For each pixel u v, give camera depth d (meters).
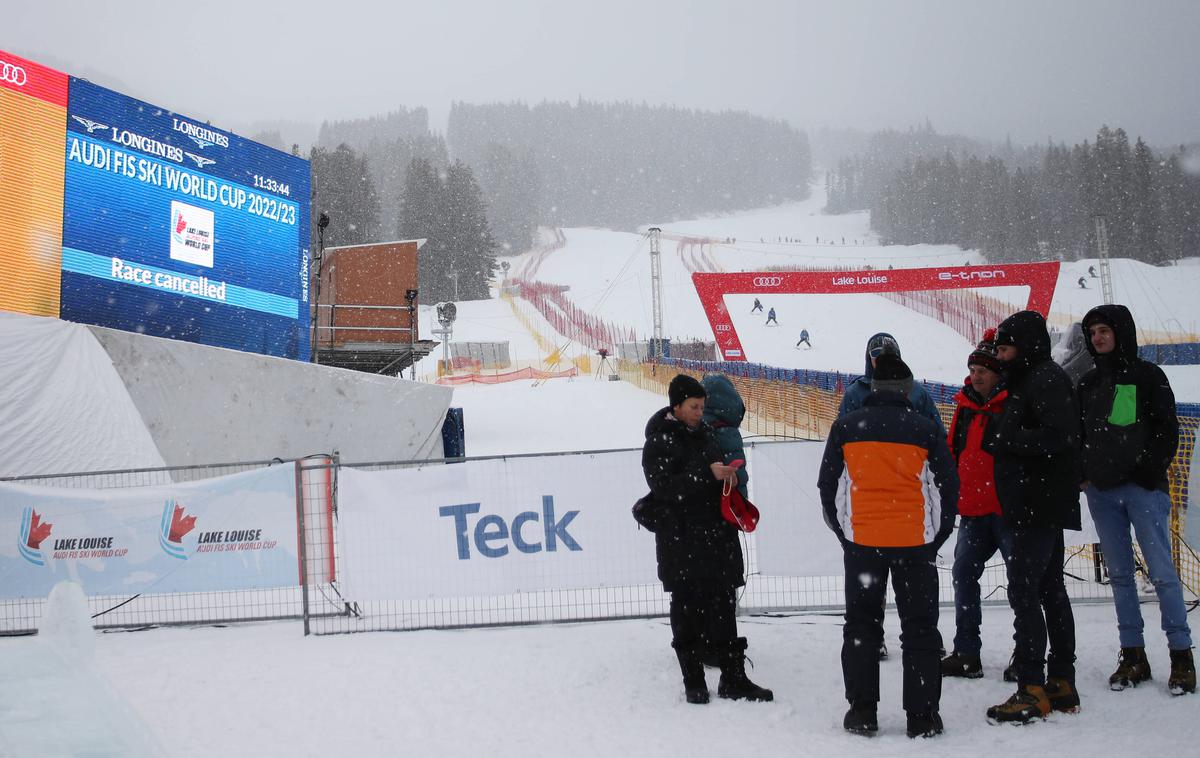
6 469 11.20
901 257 142.38
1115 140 123.50
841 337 58.44
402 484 6.84
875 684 4.16
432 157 185.12
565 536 6.80
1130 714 4.30
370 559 6.82
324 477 7.13
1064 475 4.38
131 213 14.34
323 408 14.95
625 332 70.62
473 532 6.81
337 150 111.88
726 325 30.75
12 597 7.05
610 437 25.78
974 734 4.13
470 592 6.77
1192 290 83.69
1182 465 6.77
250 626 7.13
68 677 1.92
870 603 4.25
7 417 11.35
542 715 4.56
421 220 112.62
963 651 5.14
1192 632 5.75
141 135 14.55
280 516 7.09
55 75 13.27
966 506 5.11
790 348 55.25
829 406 21.80
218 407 13.97
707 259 131.25
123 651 6.30
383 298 26.39
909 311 68.00
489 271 115.69
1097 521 4.98
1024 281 29.36
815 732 4.20
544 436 26.14
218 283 15.80
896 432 4.22
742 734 4.18
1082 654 5.40
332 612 7.25
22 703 1.77
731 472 4.67
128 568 7.08
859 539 4.23
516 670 5.45
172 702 4.94
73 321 13.38
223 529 7.07
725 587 4.74
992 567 7.49
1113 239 119.75
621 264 129.62
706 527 4.74
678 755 3.91
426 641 6.39
